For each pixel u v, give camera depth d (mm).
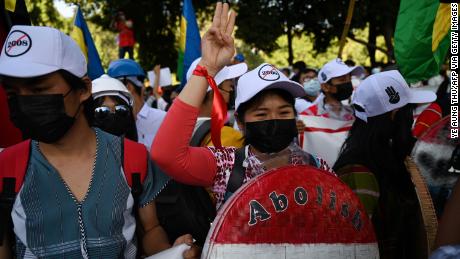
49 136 1840
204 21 21734
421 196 2639
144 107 4641
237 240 1911
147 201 2031
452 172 3006
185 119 2041
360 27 17922
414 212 2750
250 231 1933
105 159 1971
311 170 2105
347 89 4785
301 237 2012
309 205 2041
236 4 18031
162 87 10648
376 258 2205
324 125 4289
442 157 3023
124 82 4578
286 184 2018
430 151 3039
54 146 1933
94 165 1952
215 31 2098
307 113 4930
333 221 2092
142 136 4555
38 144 1951
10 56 1814
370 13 17031
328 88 4812
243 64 3539
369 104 2957
